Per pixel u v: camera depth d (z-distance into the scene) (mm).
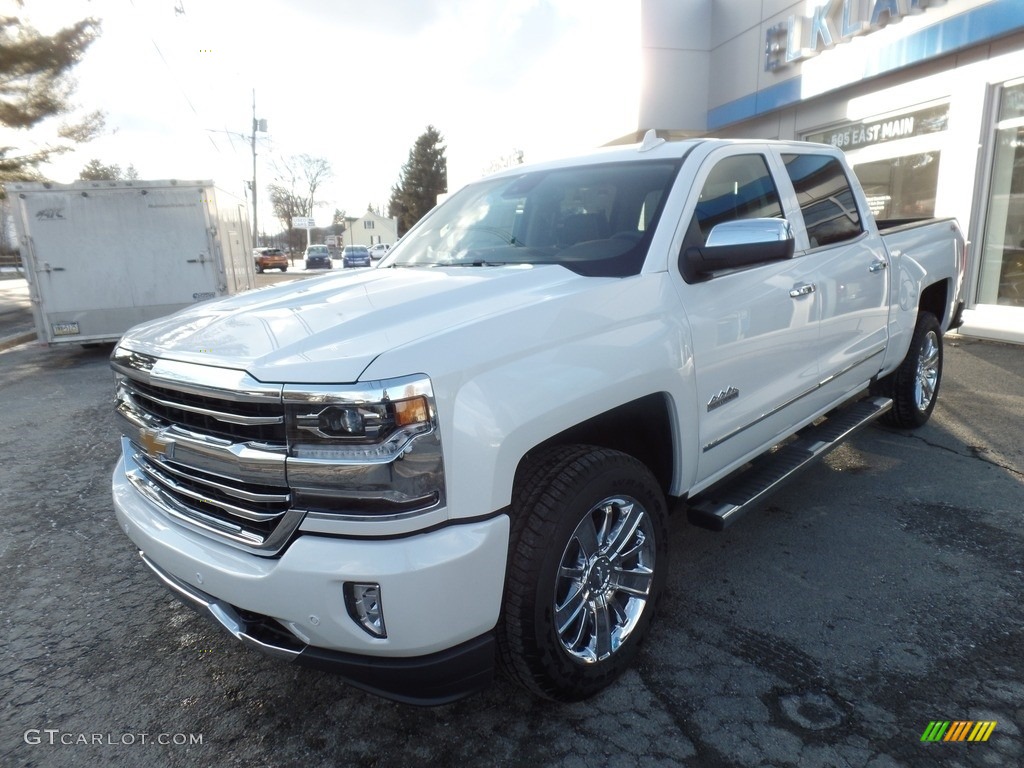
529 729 2463
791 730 2404
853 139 10805
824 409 4043
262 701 2699
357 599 2033
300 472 2016
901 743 2328
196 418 2291
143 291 11133
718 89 13281
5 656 3045
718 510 3014
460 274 2969
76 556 3977
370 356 2010
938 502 4152
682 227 2986
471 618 2086
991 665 2699
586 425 2529
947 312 5449
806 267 3629
